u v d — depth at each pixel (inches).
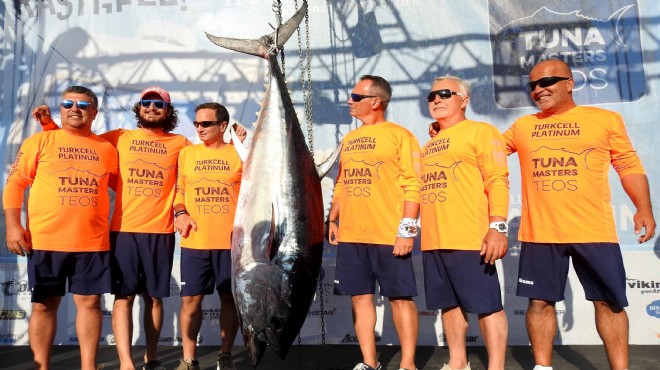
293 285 68.0
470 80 129.3
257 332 65.9
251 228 69.8
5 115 135.9
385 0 132.3
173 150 104.6
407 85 130.9
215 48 135.0
